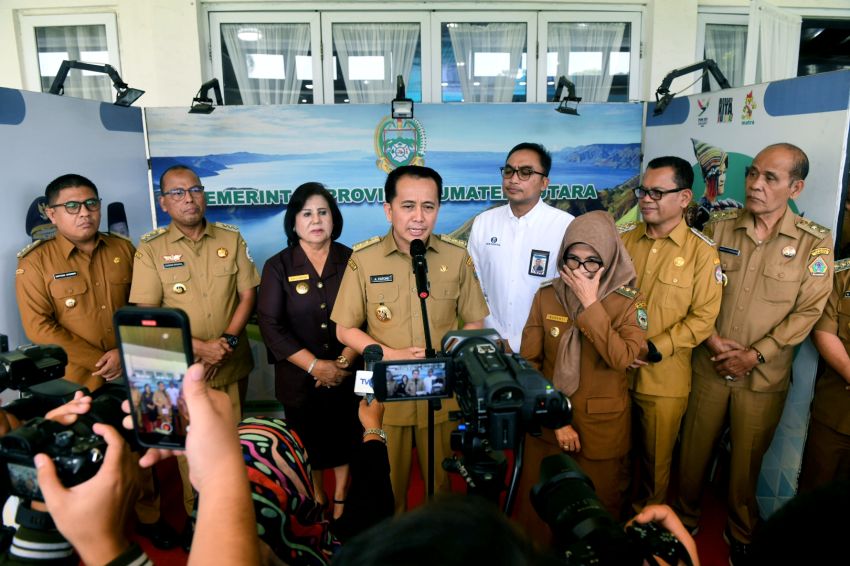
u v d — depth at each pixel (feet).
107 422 2.70
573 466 3.05
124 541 2.25
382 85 13.51
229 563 1.81
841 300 6.84
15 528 2.97
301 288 7.75
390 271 6.43
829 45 15.39
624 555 2.31
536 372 3.50
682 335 6.91
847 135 6.54
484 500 1.42
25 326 7.59
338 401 7.74
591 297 6.00
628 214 10.93
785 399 7.29
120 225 9.83
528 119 10.53
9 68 13.09
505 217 9.69
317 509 3.16
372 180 10.61
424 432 6.38
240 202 10.61
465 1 12.98
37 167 8.16
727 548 7.57
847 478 1.58
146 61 13.02
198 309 8.03
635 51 13.37
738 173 8.18
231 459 2.09
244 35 13.17
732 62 13.67
